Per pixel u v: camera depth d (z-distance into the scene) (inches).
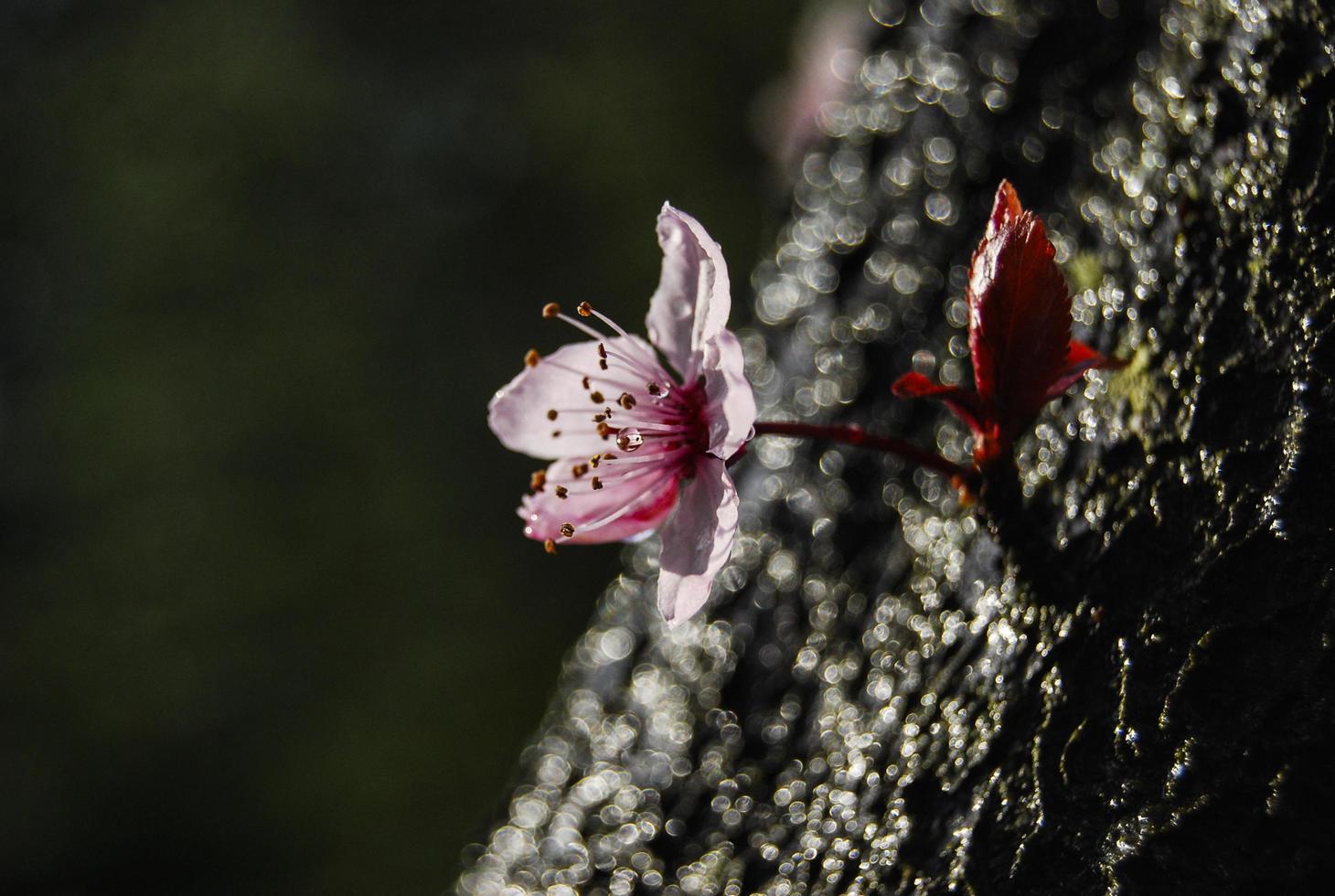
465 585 36.5
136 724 32.2
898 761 10.5
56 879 31.0
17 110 41.0
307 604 34.5
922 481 11.1
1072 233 10.9
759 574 11.5
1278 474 9.8
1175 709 9.8
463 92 46.1
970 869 10.1
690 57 45.1
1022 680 10.3
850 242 11.9
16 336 38.4
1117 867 9.7
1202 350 10.2
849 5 13.2
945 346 11.3
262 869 31.6
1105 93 11.1
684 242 10.4
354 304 40.1
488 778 33.5
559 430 10.6
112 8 42.9
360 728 33.3
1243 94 10.3
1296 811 9.5
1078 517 10.3
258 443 35.9
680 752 11.3
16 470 35.5
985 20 11.6
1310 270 9.9
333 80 43.2
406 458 38.1
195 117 40.3
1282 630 9.7
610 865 11.2
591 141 44.2
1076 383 10.5
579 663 12.1
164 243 38.1
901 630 10.9
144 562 33.6
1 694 32.5
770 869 10.7
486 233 43.9
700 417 10.4
